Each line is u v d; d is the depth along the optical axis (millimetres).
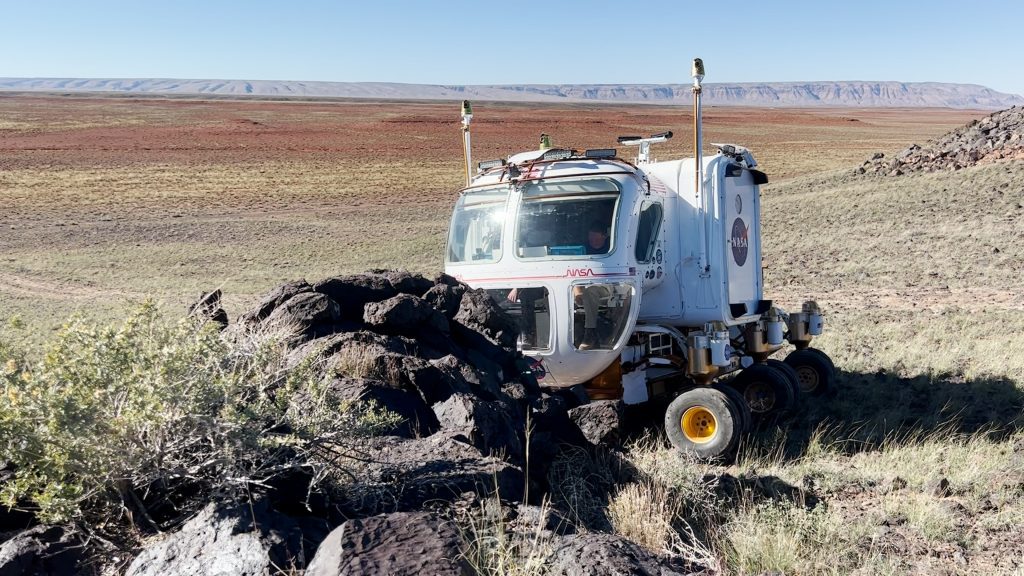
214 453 3438
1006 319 13211
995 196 27234
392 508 3744
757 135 122438
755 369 7867
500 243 7230
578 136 118812
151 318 3738
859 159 78438
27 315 20016
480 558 3217
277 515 3285
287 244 38562
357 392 4926
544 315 7070
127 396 3361
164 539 3301
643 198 6977
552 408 6293
